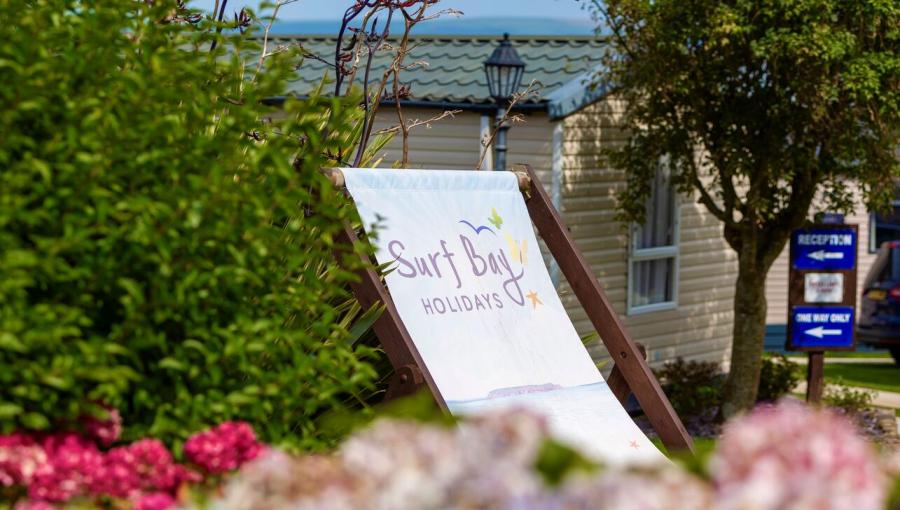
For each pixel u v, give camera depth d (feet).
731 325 52.70
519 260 19.07
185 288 12.21
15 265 11.05
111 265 11.87
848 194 41.04
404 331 15.92
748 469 7.82
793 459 7.77
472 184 19.21
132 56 12.68
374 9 21.48
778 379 45.47
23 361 11.12
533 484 7.42
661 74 38.40
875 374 55.52
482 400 16.60
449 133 45.24
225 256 12.73
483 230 18.88
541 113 43.65
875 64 36.37
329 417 14.53
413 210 18.13
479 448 7.75
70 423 11.65
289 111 13.23
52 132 12.25
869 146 38.14
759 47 35.53
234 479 9.85
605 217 45.70
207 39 13.92
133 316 11.92
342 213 13.65
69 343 11.66
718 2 37.01
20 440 10.87
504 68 39.19
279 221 16.61
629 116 41.88
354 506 7.64
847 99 37.63
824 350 42.34
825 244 42.19
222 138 12.84
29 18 12.16
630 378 18.92
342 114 13.82
